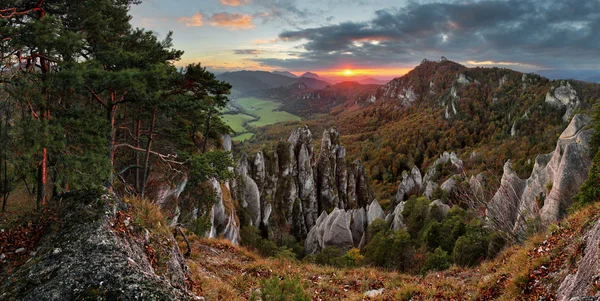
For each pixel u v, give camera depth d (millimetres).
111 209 7785
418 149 134625
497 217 24312
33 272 6117
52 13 16797
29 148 13125
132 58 18797
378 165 123500
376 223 48156
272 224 52875
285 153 61469
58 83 14641
